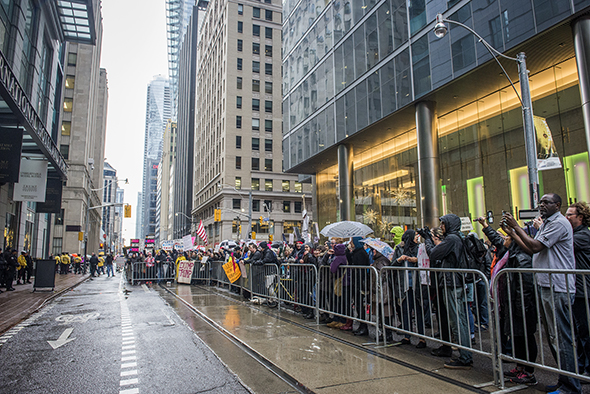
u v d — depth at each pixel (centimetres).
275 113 6238
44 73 2597
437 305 562
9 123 1673
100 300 1294
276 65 6391
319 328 772
